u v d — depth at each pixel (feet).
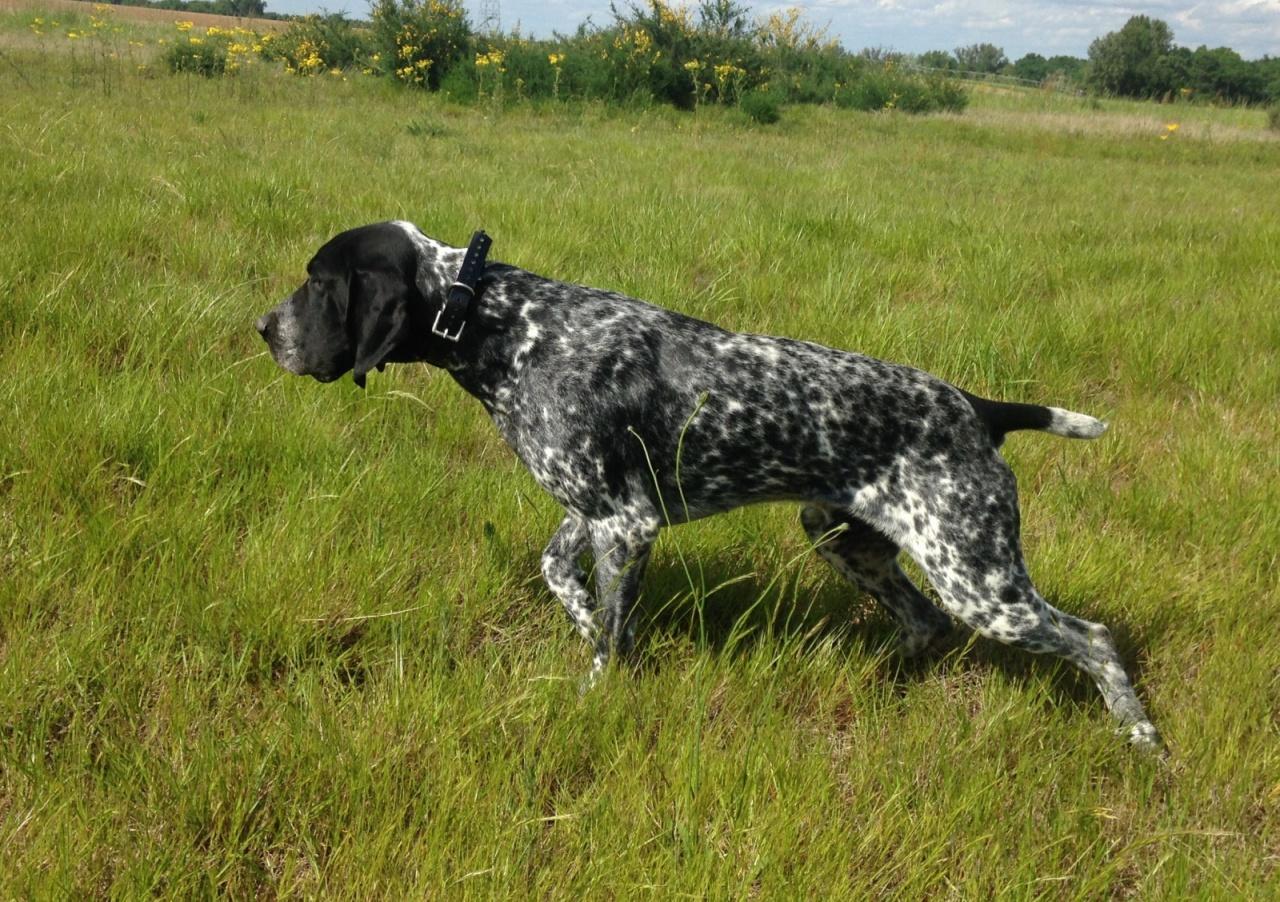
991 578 11.41
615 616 11.97
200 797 9.73
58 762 10.25
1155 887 9.71
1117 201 44.80
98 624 11.73
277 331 12.25
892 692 12.38
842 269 26.48
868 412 11.60
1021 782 10.87
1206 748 11.60
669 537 14.80
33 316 18.52
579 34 75.36
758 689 12.03
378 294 11.68
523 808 9.79
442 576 13.60
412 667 11.74
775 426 11.64
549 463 11.78
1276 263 31.81
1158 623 13.93
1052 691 12.72
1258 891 9.60
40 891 8.58
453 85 65.57
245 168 33.42
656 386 11.68
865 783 10.82
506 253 25.82
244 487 14.83
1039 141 69.82
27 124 36.81
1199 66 216.95
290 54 76.84
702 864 9.33
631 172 41.55
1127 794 11.12
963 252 30.27
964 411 11.73
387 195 31.07
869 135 66.23
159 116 44.52
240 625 12.17
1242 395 21.57
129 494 14.51
